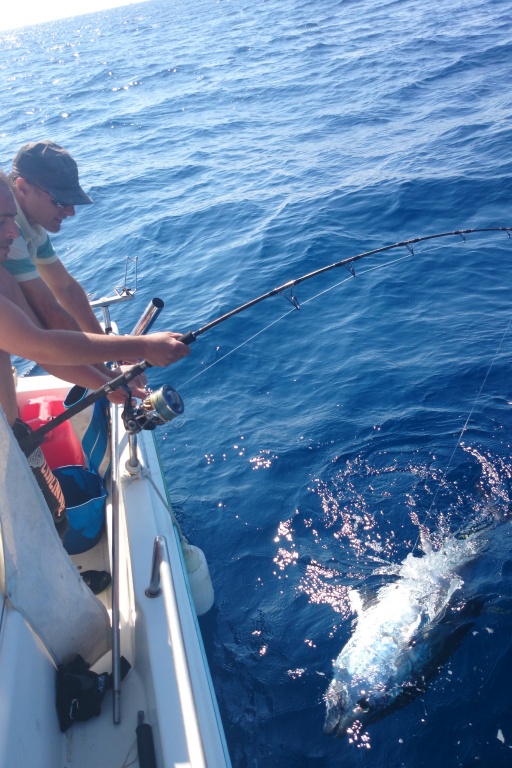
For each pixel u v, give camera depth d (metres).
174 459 5.70
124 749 2.36
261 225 10.52
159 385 6.77
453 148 12.52
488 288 7.85
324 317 7.66
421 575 4.45
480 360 6.51
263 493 5.24
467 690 3.68
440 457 5.42
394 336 7.12
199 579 3.93
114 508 3.09
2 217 2.50
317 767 3.39
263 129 17.05
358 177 11.93
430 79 18.36
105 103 25.75
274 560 4.66
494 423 5.71
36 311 3.16
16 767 1.76
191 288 8.80
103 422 3.82
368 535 4.83
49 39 88.00
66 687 2.43
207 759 2.21
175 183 13.77
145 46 45.56
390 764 3.37
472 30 23.94
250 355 7.09
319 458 5.54
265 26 40.59
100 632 2.65
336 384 6.45
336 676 3.81
